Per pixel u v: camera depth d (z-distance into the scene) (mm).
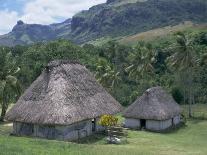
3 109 52156
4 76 51906
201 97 78688
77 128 35406
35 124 33656
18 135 35219
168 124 51406
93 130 38406
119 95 77062
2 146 23625
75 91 34812
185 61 65562
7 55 54094
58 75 35062
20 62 72000
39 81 35688
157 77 86125
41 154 21719
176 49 66125
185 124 55500
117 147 31859
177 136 45344
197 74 82188
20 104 34875
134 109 50531
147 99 50594
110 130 38000
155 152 30688
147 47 78938
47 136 34062
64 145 26750
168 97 55094
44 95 33844
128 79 87000
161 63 91562
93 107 35375
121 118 57250
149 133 45594
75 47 82375
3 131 40031
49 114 31875
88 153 23578
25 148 23625
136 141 37625
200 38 93438
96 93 37656
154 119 48562
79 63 39031
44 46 79875
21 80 66438
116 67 90875
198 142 40000
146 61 76812
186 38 66125
